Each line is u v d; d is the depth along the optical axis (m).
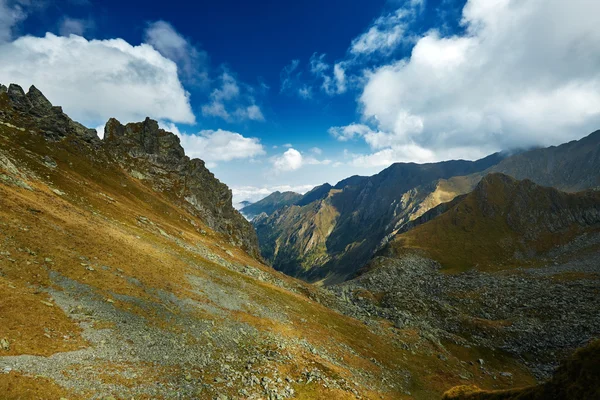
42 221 47.22
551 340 81.25
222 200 193.25
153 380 26.52
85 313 32.91
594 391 18.67
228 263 87.81
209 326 42.91
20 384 19.09
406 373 59.38
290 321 60.53
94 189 90.19
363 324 81.38
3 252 35.03
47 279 35.28
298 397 33.09
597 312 89.88
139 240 65.88
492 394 26.31
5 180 55.19
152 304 41.84
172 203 139.00
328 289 136.88
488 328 89.25
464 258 177.50
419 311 105.31
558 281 119.44
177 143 173.75
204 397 26.81
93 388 22.20
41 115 110.25
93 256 46.28
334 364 47.91
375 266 176.12
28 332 25.36
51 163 89.25
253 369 35.44
